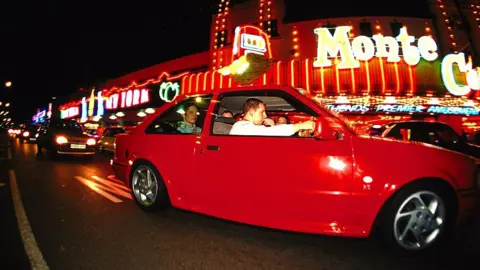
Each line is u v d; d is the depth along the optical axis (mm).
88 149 10938
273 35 17562
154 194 3936
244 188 3084
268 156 2992
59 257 2762
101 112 28609
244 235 3289
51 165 9305
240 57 13492
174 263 2648
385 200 2621
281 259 2727
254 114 3443
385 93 13477
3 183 6285
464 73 13891
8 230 3453
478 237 3232
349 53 13672
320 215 2762
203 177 3375
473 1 16766
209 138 3439
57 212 4152
